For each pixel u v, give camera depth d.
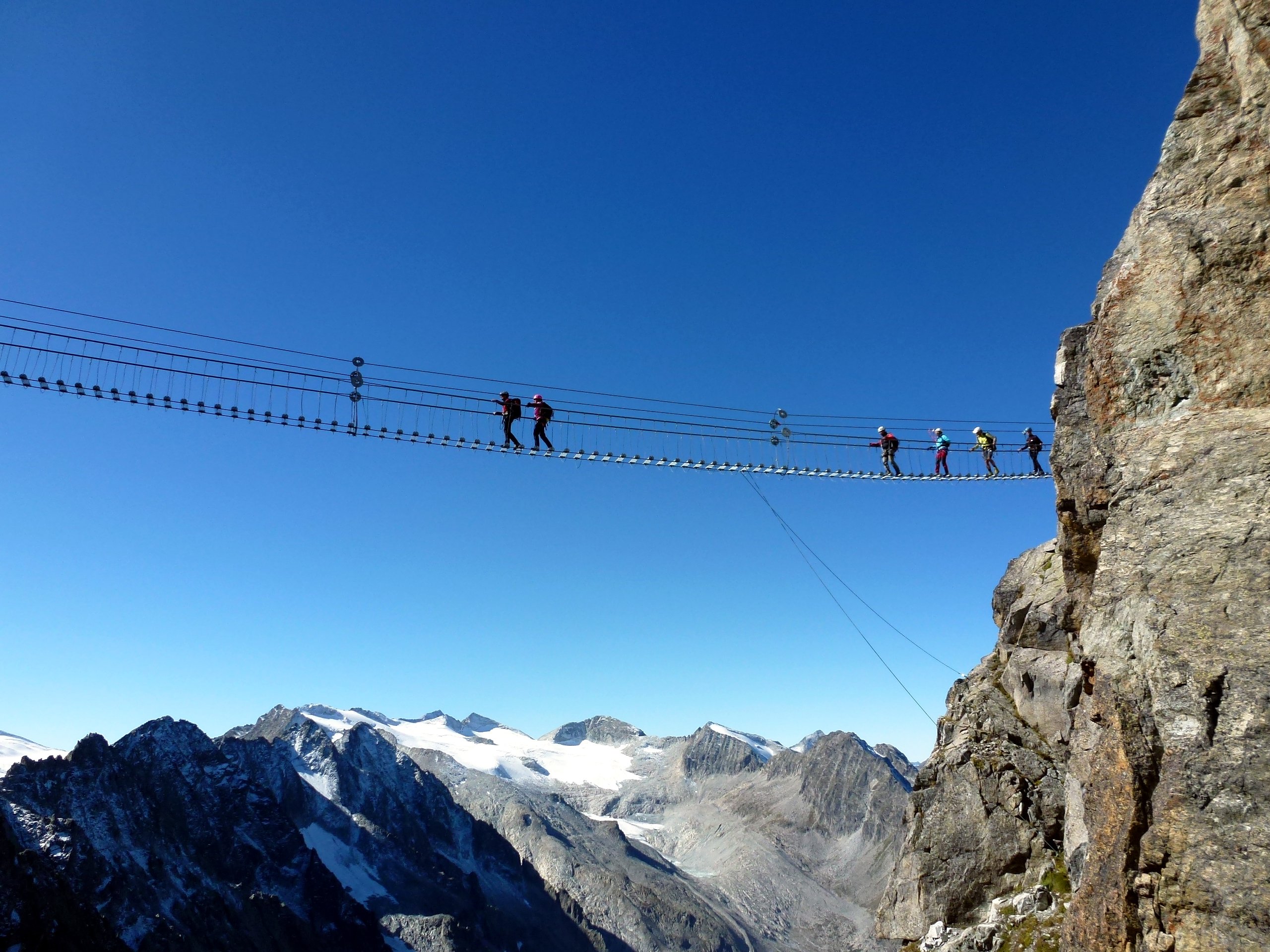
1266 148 19.50
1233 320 18.77
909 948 35.44
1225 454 17.53
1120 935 16.44
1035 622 39.38
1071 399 25.67
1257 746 14.78
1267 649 15.25
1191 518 17.33
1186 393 19.17
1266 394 17.89
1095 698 18.91
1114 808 17.16
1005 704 39.41
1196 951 14.66
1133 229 21.84
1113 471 19.36
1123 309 20.67
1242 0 20.30
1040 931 29.27
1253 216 19.14
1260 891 14.05
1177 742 15.75
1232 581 16.19
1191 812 15.24
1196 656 15.98
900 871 38.78
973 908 34.38
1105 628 18.06
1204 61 21.44
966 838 35.69
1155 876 15.70
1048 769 35.47
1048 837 33.91
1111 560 18.44
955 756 38.41
